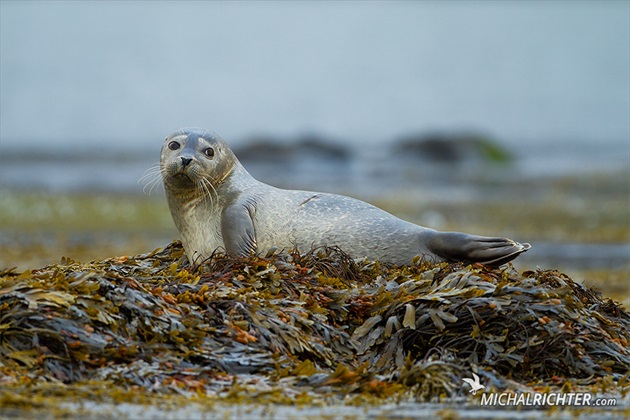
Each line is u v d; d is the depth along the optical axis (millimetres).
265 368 23969
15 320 23203
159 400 21562
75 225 80938
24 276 25125
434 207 94438
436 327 25578
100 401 21203
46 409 20344
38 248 65812
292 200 32469
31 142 198625
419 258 30203
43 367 22422
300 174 133750
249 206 31922
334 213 32031
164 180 32781
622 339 27453
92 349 22969
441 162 152750
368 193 108000
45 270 28266
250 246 30938
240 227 31141
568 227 82062
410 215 87500
